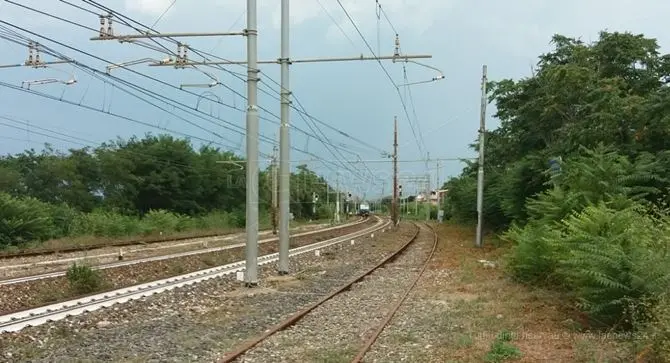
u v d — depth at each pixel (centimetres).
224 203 8694
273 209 5641
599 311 1038
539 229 1703
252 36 1850
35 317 1262
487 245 3578
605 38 3066
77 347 1024
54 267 2353
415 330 1135
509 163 3944
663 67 3048
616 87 2573
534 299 1434
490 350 930
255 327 1202
